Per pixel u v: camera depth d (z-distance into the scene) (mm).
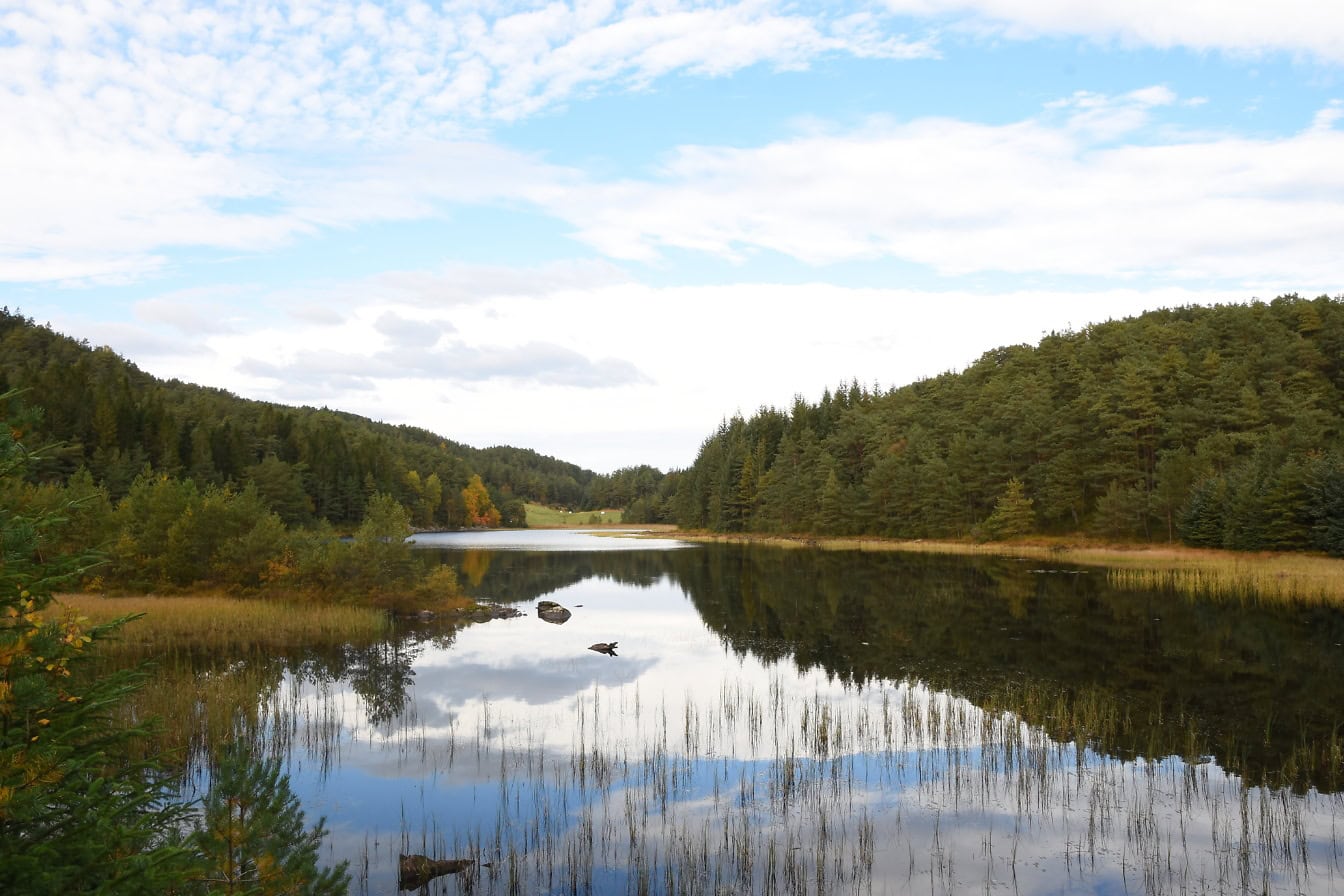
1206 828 14211
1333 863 12828
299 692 24125
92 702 7387
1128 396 87938
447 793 15828
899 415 129375
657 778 16703
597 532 173875
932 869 12688
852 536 111875
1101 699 23391
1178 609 40688
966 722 20859
